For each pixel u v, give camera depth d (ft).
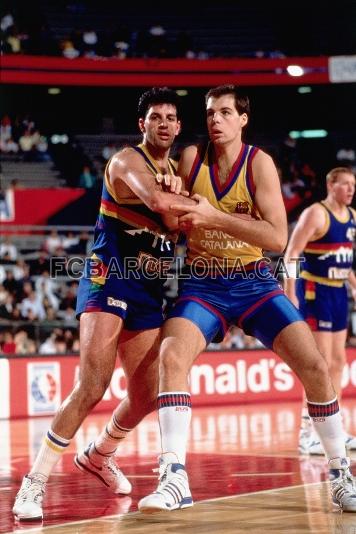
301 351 31.22
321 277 51.47
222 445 55.93
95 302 32.14
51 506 34.14
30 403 82.64
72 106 161.17
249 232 30.35
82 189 117.70
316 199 147.74
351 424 66.44
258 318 31.94
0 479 43.06
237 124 31.53
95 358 31.68
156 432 65.51
